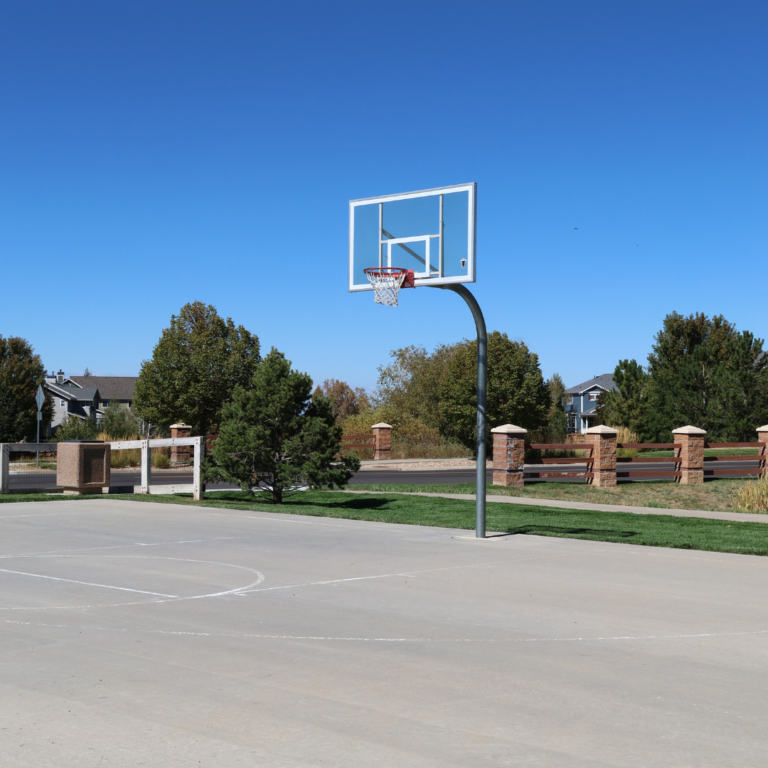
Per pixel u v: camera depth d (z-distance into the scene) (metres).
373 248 15.46
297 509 18.53
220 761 4.80
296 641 7.51
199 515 17.61
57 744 5.04
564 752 4.97
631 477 27.56
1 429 41.97
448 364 53.41
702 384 45.16
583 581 10.61
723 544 14.00
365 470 35.97
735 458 27.19
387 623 8.24
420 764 4.78
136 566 11.47
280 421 19.78
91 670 6.57
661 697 6.02
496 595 9.67
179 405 37.09
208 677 6.40
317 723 5.42
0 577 10.59
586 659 7.02
